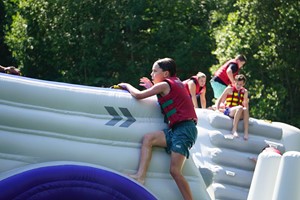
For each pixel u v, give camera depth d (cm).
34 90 692
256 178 845
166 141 739
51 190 654
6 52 3181
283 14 2456
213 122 1036
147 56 3102
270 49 2464
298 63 2477
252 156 1021
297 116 2455
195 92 1183
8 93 683
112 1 3073
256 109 2406
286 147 1063
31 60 3141
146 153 723
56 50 3114
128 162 718
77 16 3108
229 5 3016
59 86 707
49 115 693
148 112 742
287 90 2469
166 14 3150
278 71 2458
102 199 671
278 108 2398
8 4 3183
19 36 3091
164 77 759
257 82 2442
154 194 723
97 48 3098
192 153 1007
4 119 677
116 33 3072
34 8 3109
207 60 3061
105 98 721
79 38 3108
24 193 644
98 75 3122
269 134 1062
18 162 676
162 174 738
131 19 3016
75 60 3161
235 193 990
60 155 689
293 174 782
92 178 669
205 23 3178
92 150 703
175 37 3089
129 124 726
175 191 738
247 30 2472
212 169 997
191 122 747
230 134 1033
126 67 3134
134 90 741
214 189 989
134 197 683
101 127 711
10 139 675
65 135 697
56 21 3116
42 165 662
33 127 686
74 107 706
